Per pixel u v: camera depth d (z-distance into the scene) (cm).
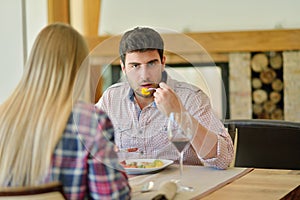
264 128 239
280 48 499
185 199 162
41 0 420
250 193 168
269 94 519
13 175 141
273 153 237
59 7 438
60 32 146
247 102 519
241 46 504
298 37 494
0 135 144
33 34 413
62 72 143
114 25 528
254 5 506
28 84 145
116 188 141
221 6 511
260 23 507
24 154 141
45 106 141
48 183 138
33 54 145
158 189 168
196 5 515
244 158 241
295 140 233
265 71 514
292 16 501
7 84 389
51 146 139
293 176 194
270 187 176
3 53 390
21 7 389
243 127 243
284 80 510
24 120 142
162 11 521
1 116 145
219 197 164
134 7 525
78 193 140
